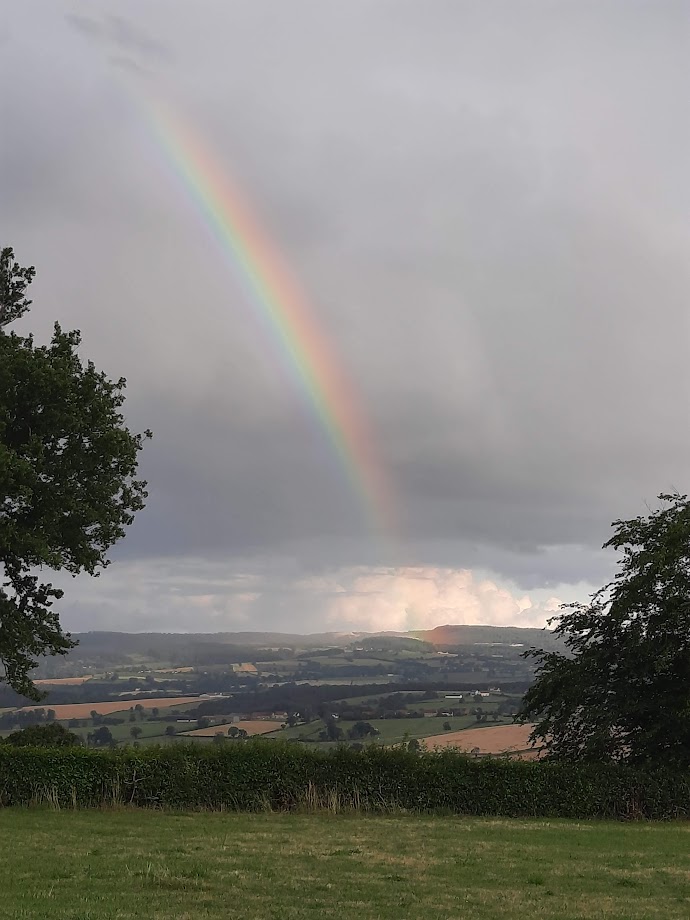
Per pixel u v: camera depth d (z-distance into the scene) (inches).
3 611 1333.7
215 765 922.1
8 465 1161.4
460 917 431.8
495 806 943.0
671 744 1061.1
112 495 1353.3
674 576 1089.4
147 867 534.0
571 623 1162.0
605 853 676.7
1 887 464.4
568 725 1116.5
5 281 1557.6
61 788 888.3
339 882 514.9
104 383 1401.3
